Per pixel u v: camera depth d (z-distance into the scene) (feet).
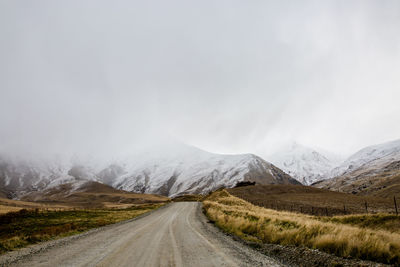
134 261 28.09
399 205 193.57
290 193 384.27
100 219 101.45
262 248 35.17
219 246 36.76
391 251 27.22
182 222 78.07
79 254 32.86
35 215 138.31
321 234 36.40
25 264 28.30
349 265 24.82
